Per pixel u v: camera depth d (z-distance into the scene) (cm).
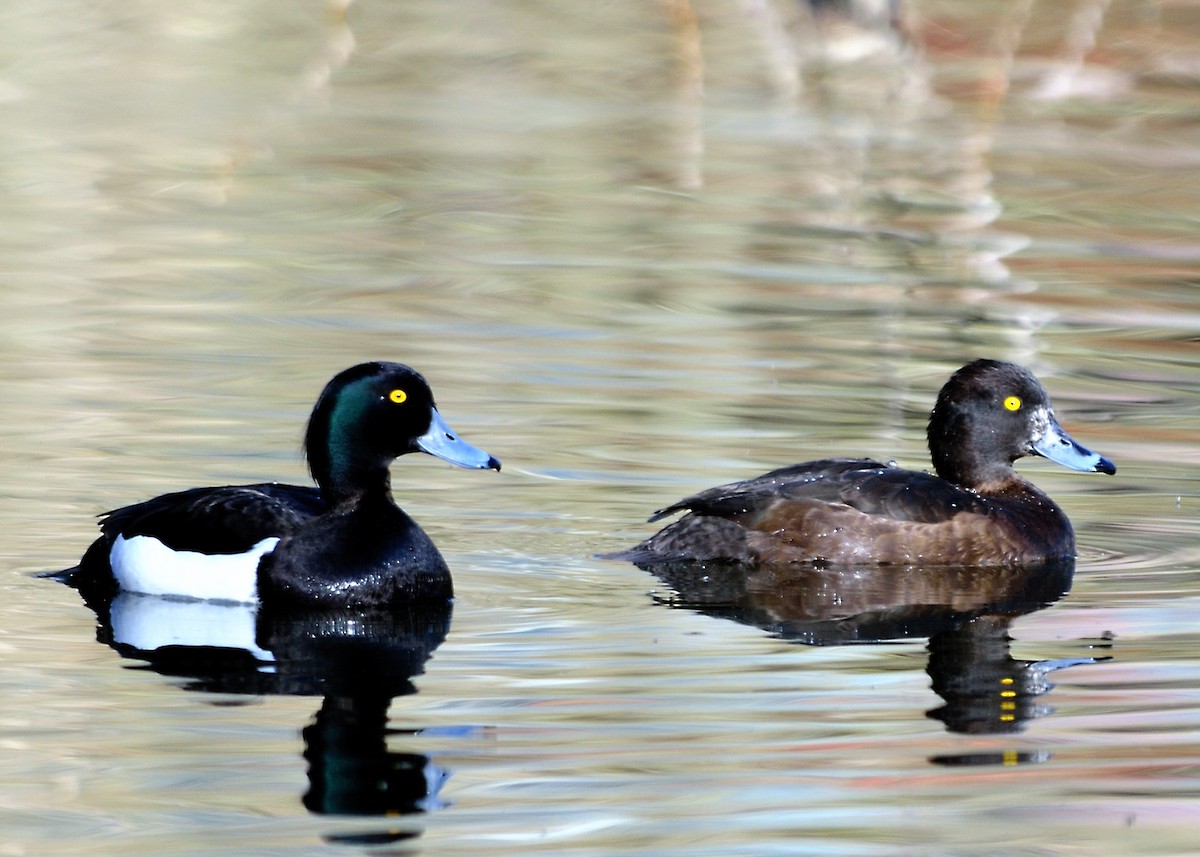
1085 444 1538
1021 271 2238
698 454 1458
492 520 1307
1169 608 1135
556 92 3462
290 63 3622
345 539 1148
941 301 2070
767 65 3516
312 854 752
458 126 3178
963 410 1331
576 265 2223
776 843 768
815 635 1074
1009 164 2928
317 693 954
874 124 3272
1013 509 1275
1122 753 874
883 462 1399
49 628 1074
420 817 791
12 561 1200
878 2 3381
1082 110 3344
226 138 3048
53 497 1322
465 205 2588
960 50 3375
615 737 888
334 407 1164
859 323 1955
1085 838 779
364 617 1120
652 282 2139
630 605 1135
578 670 995
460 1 3831
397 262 2230
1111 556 1270
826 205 2625
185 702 938
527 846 761
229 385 1648
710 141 3088
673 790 823
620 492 1370
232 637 1069
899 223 2508
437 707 932
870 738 892
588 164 2892
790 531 1249
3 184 2669
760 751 871
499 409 1583
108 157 2880
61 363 1717
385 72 3550
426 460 1454
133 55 3653
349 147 2994
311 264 2217
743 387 1672
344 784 820
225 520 1167
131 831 773
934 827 787
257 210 2544
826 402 1625
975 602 1156
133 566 1170
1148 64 3369
